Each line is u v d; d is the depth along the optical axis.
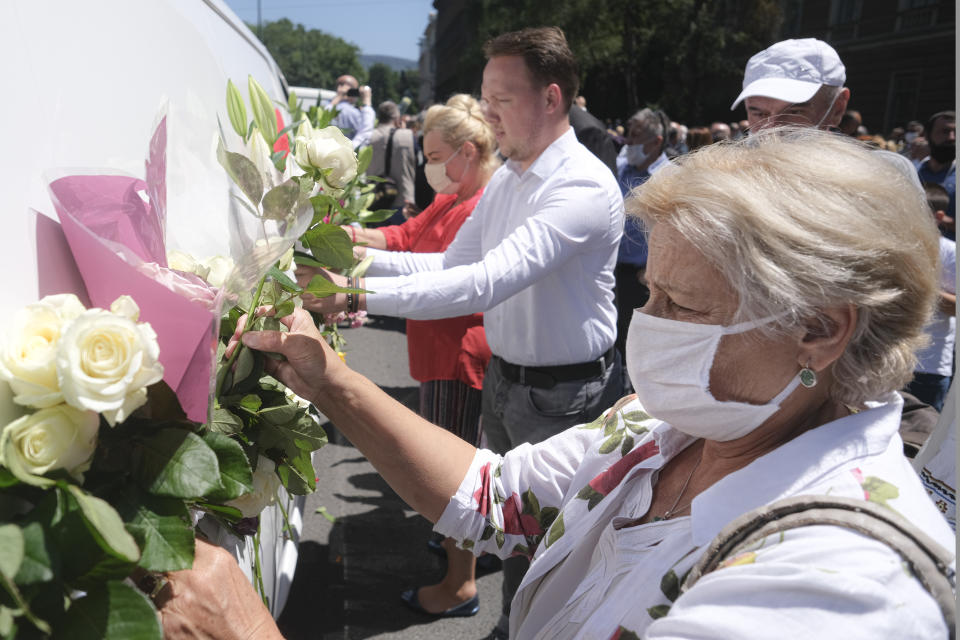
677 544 0.93
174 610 0.83
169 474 0.73
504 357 2.24
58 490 0.65
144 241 0.89
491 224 2.30
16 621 0.62
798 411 0.92
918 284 0.84
